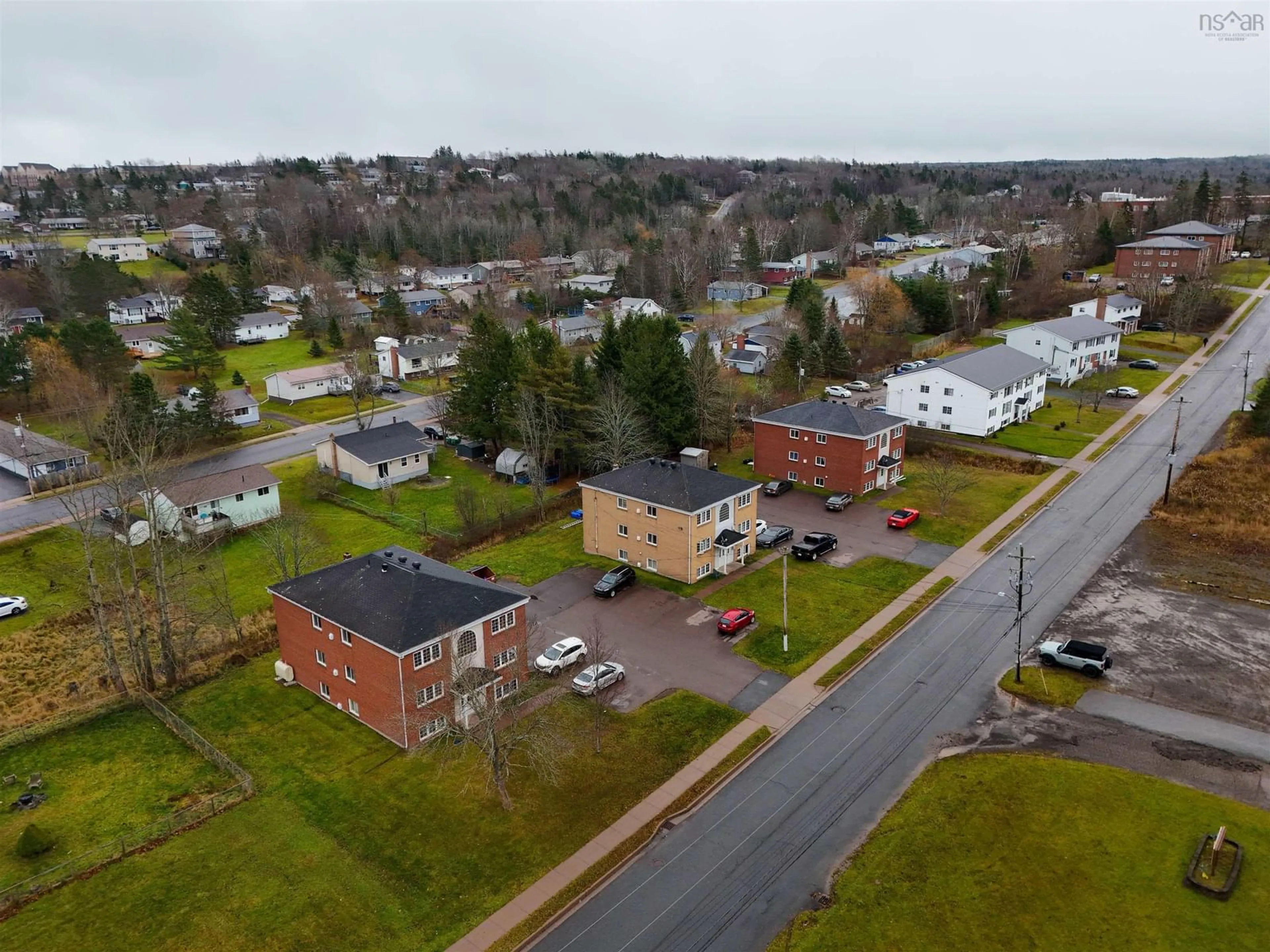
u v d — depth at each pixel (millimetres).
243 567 61125
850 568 56406
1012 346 104688
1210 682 42156
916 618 49625
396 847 32719
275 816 34719
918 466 77500
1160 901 28953
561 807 34688
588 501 60062
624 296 164000
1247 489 65875
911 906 29062
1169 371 103625
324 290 149500
